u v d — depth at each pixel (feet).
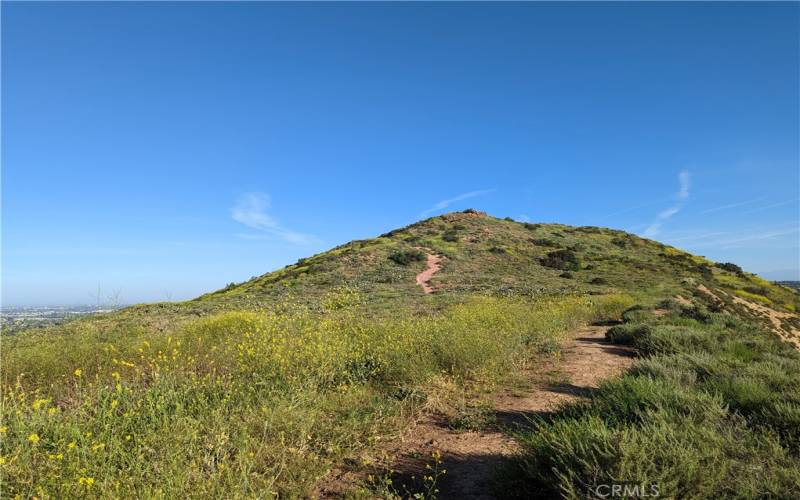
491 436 16.97
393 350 24.62
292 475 12.64
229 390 17.24
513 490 11.84
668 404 15.38
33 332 34.30
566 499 10.08
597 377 26.25
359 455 14.88
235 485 10.80
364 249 184.65
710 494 10.27
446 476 13.65
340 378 22.04
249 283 172.45
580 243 213.87
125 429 13.85
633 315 58.39
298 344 22.79
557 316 51.08
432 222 242.99
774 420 14.49
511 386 24.32
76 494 10.22
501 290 115.55
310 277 149.28
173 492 10.34
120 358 22.98
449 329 28.86
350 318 33.83
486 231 219.41
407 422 17.94
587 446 11.27
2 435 12.03
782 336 84.02
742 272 185.68
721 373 21.67
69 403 18.19
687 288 116.67
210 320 36.22
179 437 12.68
